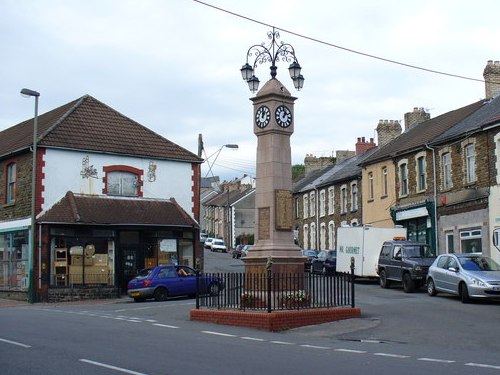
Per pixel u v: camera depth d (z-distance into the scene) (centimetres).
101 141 3312
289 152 1903
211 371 982
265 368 1014
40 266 2978
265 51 1908
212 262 5550
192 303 2505
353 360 1107
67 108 3522
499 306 2089
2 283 3300
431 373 965
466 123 3250
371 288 2944
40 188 3073
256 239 1891
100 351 1195
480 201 2933
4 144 3591
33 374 955
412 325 1656
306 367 1027
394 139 4212
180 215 3384
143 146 3450
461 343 1377
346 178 4516
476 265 2289
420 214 3409
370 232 3198
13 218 3244
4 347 1242
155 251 3312
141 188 3394
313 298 1791
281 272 1794
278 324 1602
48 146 3108
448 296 2483
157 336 1454
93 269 3106
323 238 5022
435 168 3325
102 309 2370
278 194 1852
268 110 1877
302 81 1891
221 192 10006
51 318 1920
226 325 1711
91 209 3128
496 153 2833
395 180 3772
